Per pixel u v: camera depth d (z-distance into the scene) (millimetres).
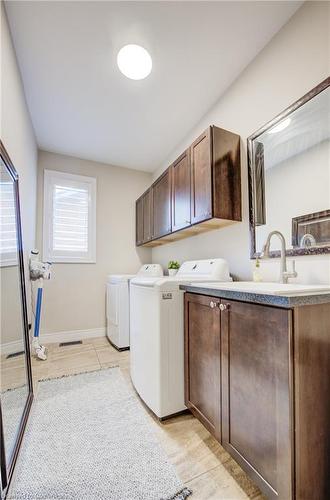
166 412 1449
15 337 1516
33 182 2713
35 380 1993
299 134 1413
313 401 861
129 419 1471
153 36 1595
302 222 1382
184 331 1500
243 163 1883
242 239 1885
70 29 1542
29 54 1715
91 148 3104
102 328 3371
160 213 2760
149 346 1560
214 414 1200
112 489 998
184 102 2238
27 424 1416
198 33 1581
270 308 898
